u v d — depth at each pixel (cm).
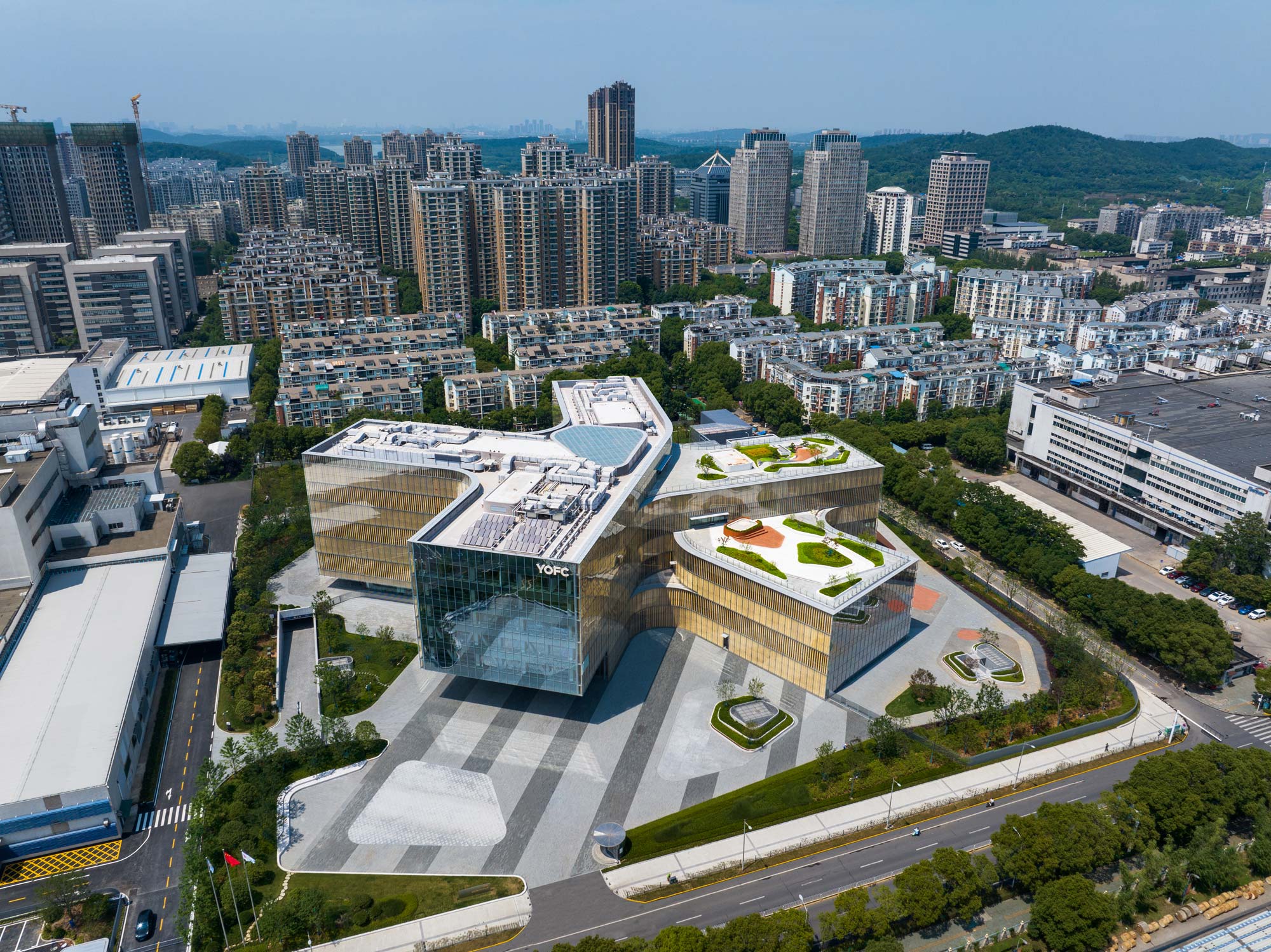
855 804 18750
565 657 19875
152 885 16788
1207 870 16562
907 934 15762
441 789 19050
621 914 16088
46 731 18725
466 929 15750
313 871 16938
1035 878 16062
